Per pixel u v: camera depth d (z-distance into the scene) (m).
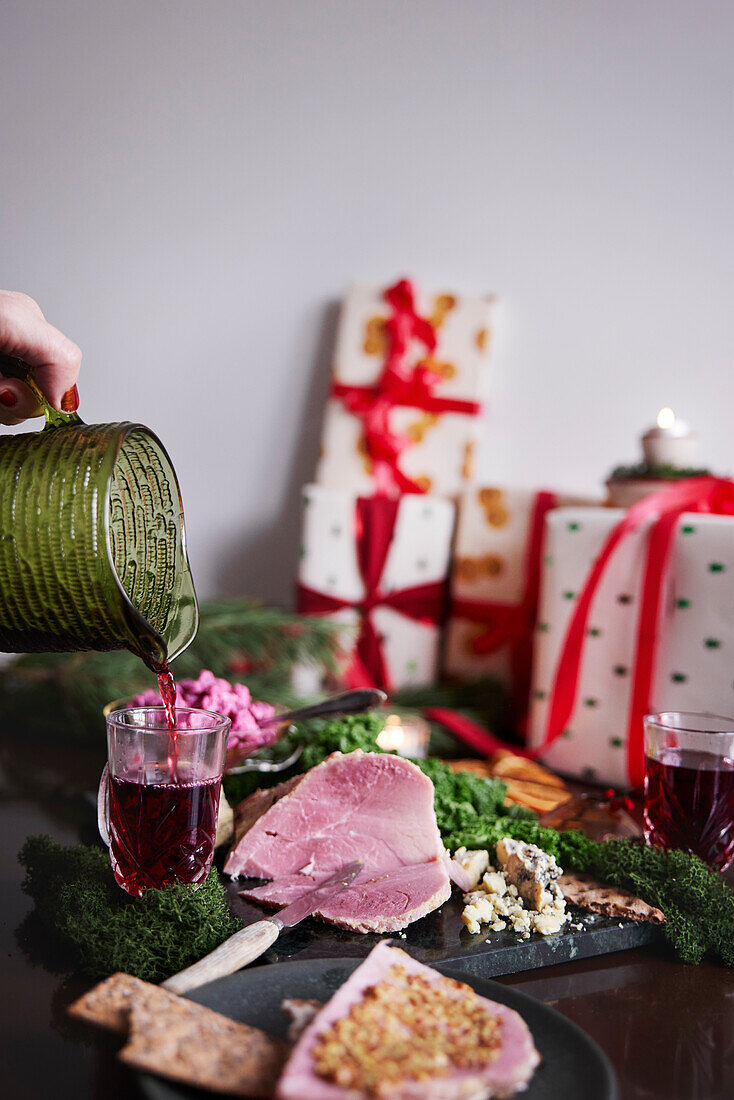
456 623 1.16
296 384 1.28
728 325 1.21
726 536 0.93
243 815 0.81
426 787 0.76
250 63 1.26
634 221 1.22
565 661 1.01
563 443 1.24
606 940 0.71
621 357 1.23
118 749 0.71
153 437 0.70
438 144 1.25
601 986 0.67
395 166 1.25
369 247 1.26
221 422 1.29
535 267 1.24
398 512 1.16
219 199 1.28
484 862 0.76
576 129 1.22
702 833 0.78
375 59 1.25
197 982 0.62
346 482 1.22
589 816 0.86
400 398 1.21
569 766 1.01
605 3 1.21
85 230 1.29
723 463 1.22
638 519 0.97
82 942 0.67
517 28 1.22
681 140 1.21
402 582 1.16
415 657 1.16
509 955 0.68
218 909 0.68
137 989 0.59
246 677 1.12
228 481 1.30
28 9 1.27
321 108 1.26
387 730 0.92
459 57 1.24
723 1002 0.66
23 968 0.67
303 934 0.69
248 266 1.28
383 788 0.77
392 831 0.76
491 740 1.04
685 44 1.20
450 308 1.21
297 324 1.28
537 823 0.81
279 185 1.27
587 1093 0.54
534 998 0.62
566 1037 0.58
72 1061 0.60
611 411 1.23
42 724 1.14
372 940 0.69
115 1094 0.57
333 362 1.25
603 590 0.99
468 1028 0.56
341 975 0.62
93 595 0.64
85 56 1.27
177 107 1.27
